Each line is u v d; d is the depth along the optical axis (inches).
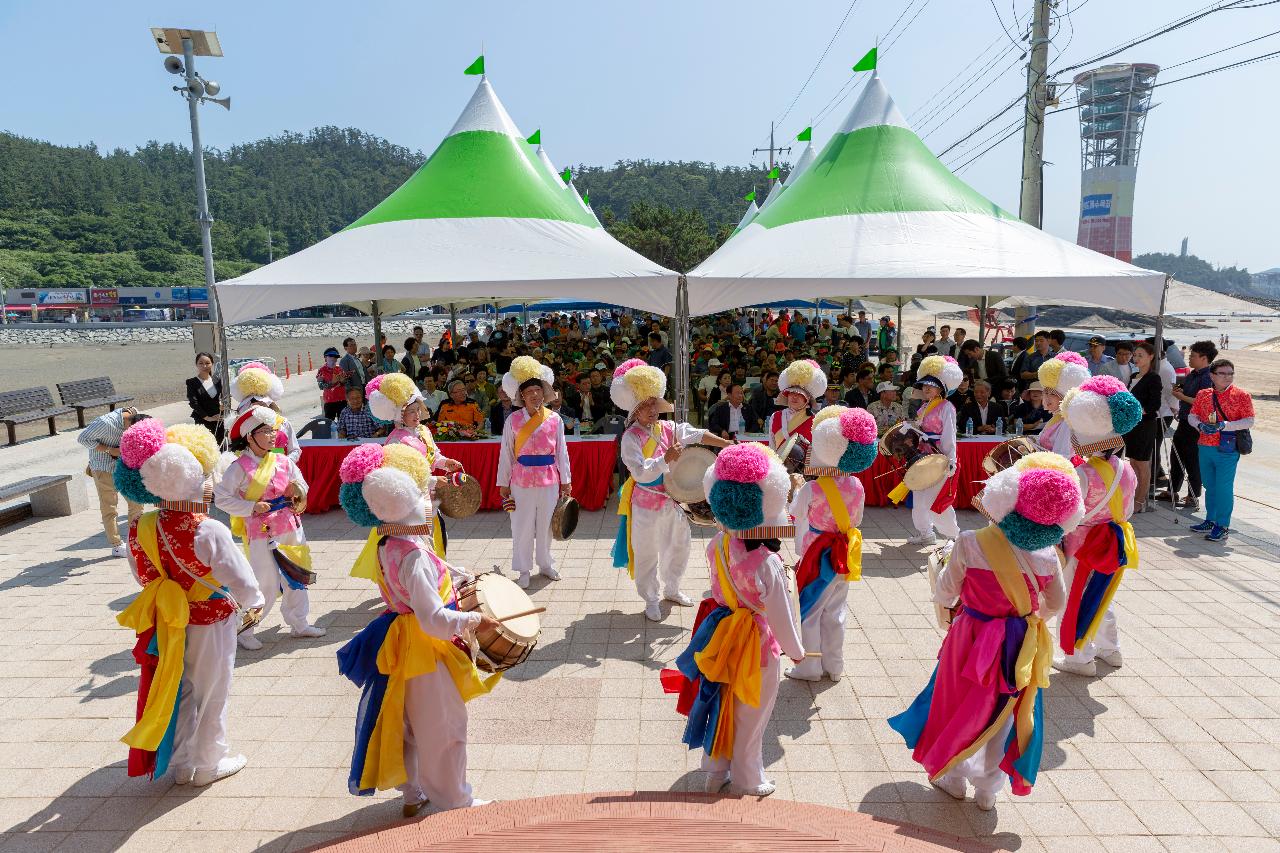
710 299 363.3
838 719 188.2
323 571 294.7
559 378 531.8
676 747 178.1
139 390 1026.1
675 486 199.9
